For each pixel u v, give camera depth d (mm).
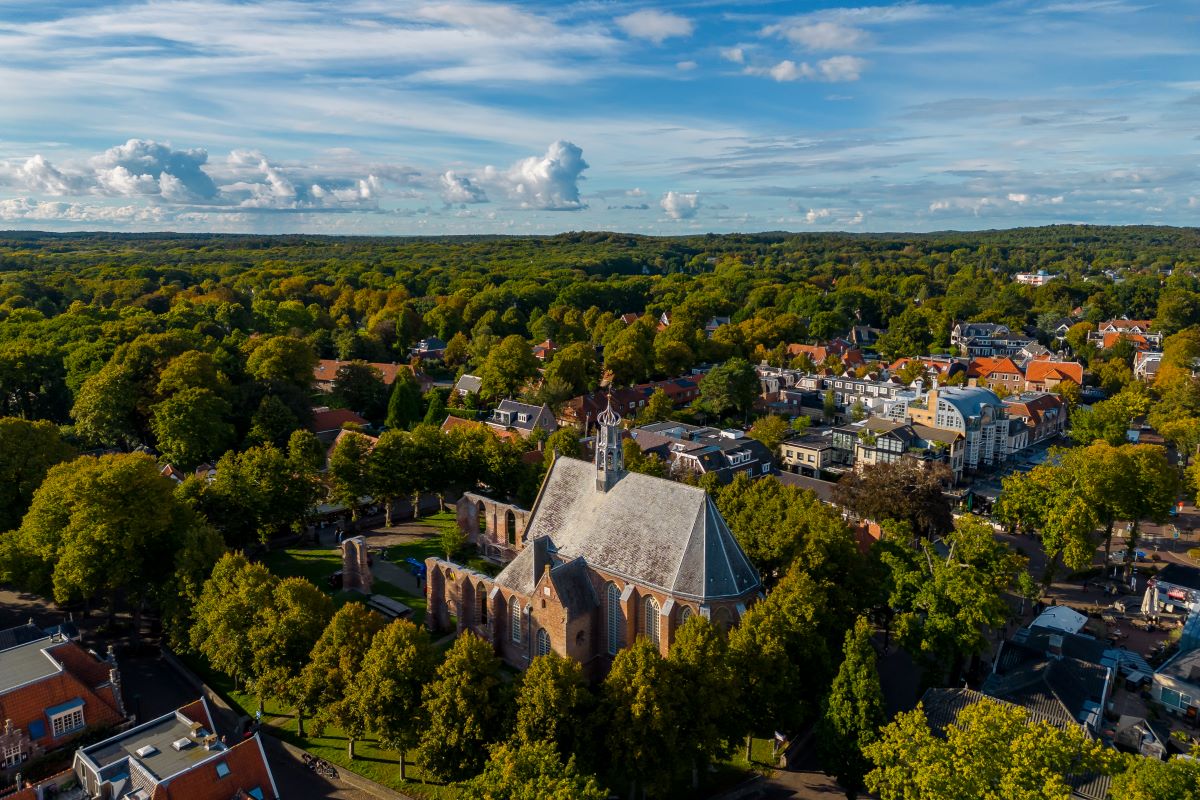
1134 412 180000
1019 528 118375
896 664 85125
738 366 193125
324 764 66938
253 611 70500
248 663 70250
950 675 81688
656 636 74938
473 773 59062
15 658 64688
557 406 179250
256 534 107125
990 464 159875
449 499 135500
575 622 74875
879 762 53844
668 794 63688
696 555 72625
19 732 58031
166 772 51375
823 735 61500
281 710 75375
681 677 59250
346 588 98500
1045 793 45781
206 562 79500
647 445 141125
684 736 59125
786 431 166375
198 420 131625
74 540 81375
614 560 77500
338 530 119750
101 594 96375
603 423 82375
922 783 48312
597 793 48406
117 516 82500
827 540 81188
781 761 68562
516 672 79875
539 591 75812
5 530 97500
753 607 69812
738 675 62938
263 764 54062
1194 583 102750
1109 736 71000
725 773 67188
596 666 79125
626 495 80938
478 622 85375
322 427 157500
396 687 60375
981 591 72000
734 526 91250
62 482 86688
